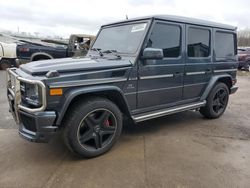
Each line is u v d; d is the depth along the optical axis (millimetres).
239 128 4883
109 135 3732
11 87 3875
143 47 3895
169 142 4141
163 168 3295
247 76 14461
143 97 4051
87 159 3527
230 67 5594
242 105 6809
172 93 4492
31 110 3121
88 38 11609
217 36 5160
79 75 3293
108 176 3098
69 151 3746
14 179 3012
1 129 4555
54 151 3742
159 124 5031
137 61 3834
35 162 3418
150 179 3039
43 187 2863
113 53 4191
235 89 5910
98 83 3449
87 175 3117
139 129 4727
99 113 3584
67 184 2928
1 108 5875
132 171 3215
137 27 4148
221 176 3119
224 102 5652
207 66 4996
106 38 4648
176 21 4324
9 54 12664
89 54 4605
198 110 5543
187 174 3158
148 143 4086
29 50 11648
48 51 11641
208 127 4914
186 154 3705
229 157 3629
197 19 4812
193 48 4684
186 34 4512
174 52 4355
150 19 4020
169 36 4254
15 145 3910
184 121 5266
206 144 4078
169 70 4289
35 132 3223
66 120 3344
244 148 3945
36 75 3160
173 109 4500
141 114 4117
